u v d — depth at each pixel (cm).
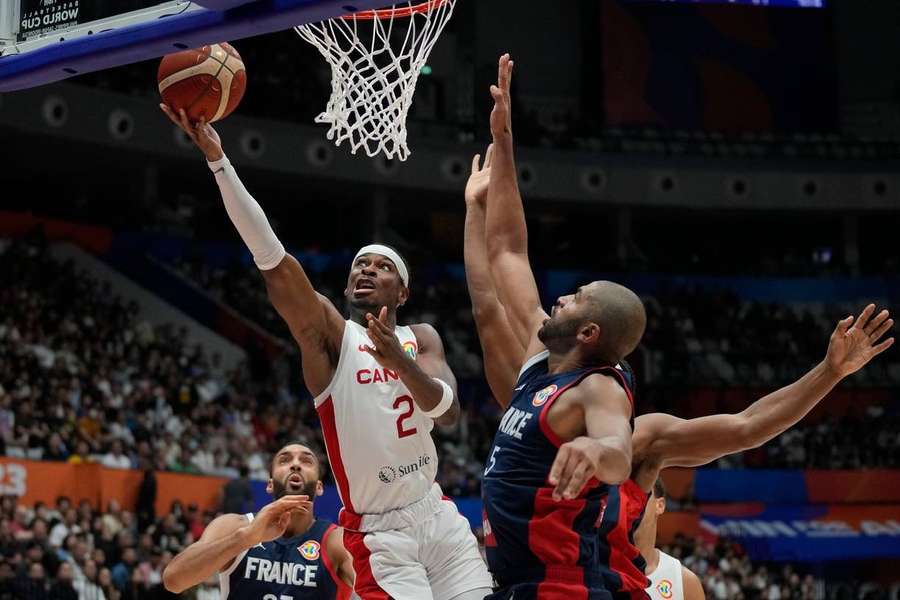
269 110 2417
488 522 369
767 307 2670
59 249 2197
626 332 366
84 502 1362
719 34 2822
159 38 450
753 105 2811
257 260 460
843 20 2945
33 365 1633
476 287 464
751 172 2723
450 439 2073
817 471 2252
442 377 496
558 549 353
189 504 1552
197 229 2425
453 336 2428
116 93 2211
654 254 2858
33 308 1803
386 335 430
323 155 2445
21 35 503
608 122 2764
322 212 2694
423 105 2683
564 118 2770
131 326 2012
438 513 484
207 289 2295
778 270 2764
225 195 454
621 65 2792
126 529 1374
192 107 455
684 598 601
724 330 2612
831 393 2527
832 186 2738
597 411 343
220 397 1888
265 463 1761
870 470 2269
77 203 2297
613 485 361
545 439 356
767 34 2833
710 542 2134
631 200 2683
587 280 2650
